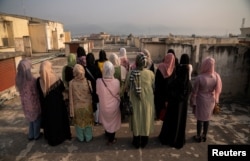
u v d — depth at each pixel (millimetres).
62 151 3357
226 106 5367
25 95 3387
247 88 5859
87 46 18812
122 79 4109
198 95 3432
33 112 3490
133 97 3209
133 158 3160
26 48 17734
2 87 5754
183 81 3164
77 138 3770
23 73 3311
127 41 36031
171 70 3791
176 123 3305
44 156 3225
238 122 4406
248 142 3605
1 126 4281
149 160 3109
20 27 20391
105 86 3191
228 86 5891
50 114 3375
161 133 3584
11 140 3713
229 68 5758
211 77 3307
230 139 3713
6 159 3146
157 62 13484
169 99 3326
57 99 3402
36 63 13523
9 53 6055
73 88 3322
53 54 19281
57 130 3480
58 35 27219
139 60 3152
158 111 4020
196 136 3686
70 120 4148
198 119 3500
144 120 3217
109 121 3369
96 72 3869
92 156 3219
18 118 4695
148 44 14586
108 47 28984
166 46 13703
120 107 3381
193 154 3264
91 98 3482
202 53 5918
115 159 3139
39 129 3736
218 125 4266
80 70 3258
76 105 3389
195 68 8469
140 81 3141
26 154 3277
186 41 14320
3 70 5766
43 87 3311
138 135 3271
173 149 3400
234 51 5637
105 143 3598
